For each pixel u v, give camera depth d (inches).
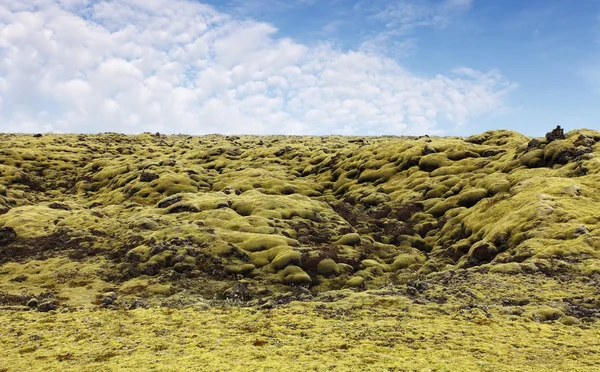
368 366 1094.4
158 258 2886.3
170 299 2305.6
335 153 7372.1
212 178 6323.8
